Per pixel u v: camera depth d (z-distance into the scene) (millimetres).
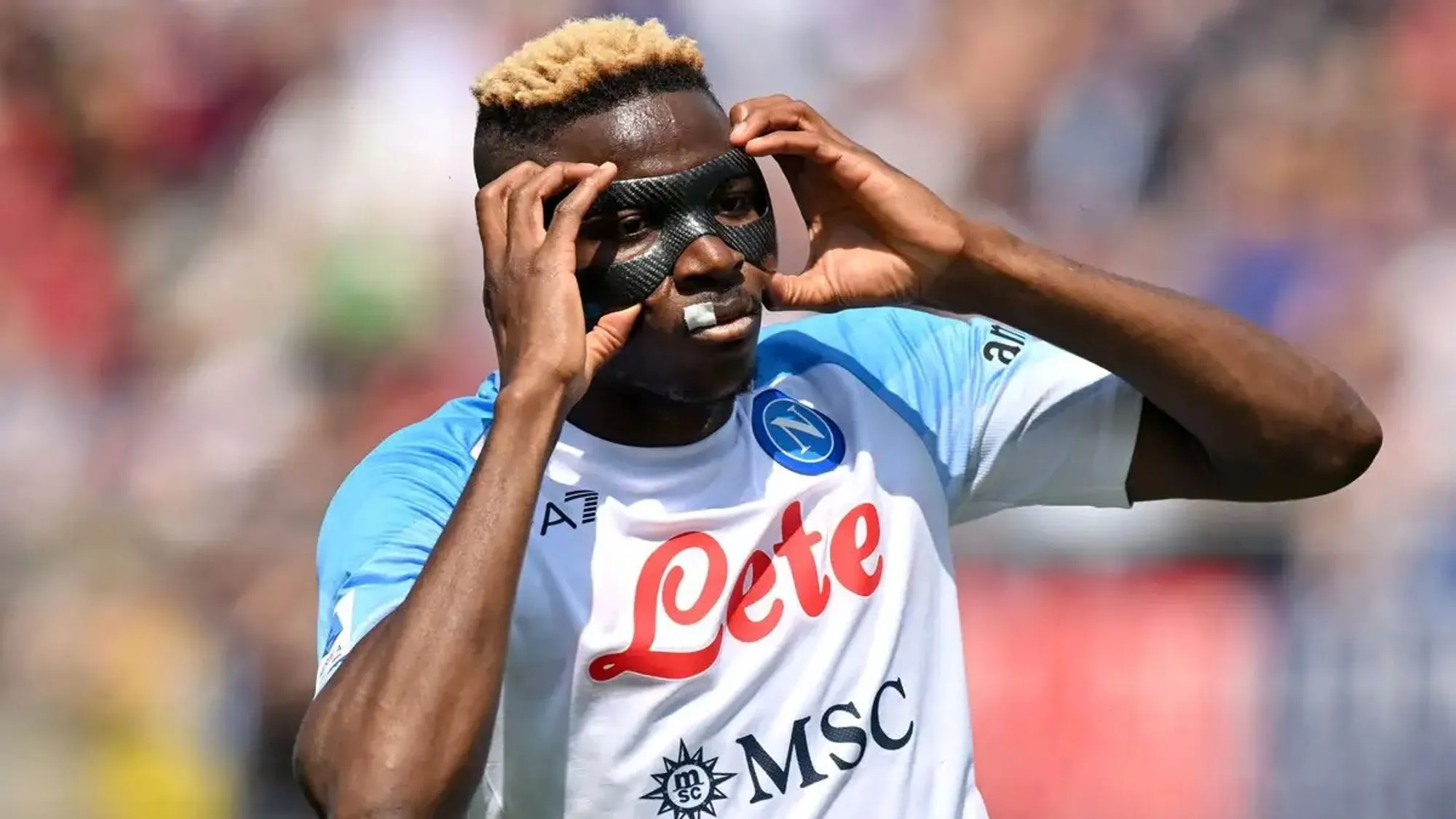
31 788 20484
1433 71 26000
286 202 24656
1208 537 19547
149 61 26266
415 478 8594
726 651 8438
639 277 8109
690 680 8312
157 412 23484
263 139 25375
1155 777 19094
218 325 24094
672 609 8367
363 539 8383
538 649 8281
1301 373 9055
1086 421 9453
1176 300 8930
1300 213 25172
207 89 26078
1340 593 19609
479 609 7492
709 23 26797
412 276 23844
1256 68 26156
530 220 8086
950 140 26328
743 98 26750
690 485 8555
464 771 7426
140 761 20562
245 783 20531
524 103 8336
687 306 8117
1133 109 26078
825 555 8688
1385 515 20750
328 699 7586
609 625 8289
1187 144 25938
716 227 8164
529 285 7941
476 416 8977
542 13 26203
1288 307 24328
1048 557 19516
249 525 22031
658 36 8352
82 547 21938
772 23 26828
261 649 21047
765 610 8516
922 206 8609
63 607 21391
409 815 7305
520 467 7703
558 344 7848
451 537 7621
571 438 8594
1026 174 26109
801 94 26797
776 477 8727
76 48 26203
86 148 25984
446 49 25406
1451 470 22188
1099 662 19312
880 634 8734
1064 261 8844
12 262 25000
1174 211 25562
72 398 23781
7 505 22344
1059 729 19250
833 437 8992
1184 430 9477
